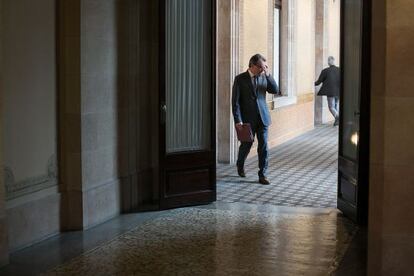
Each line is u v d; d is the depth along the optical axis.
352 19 8.47
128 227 7.99
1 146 6.33
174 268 6.44
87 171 7.88
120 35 8.58
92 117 7.95
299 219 8.41
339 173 8.74
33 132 7.16
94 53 7.95
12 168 6.82
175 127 9.16
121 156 8.73
